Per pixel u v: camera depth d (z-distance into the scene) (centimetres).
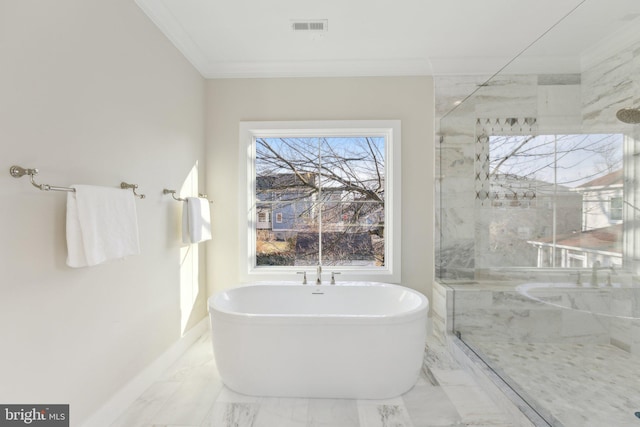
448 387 183
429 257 265
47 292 119
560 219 214
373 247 284
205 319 266
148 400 170
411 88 264
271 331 171
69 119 128
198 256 255
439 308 250
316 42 231
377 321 168
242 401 170
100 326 146
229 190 269
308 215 285
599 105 205
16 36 105
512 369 183
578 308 210
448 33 220
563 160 215
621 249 199
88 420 138
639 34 188
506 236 231
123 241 145
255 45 235
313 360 171
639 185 194
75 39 130
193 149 246
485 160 240
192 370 203
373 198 283
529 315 221
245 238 269
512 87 229
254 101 268
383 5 189
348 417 156
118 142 158
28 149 110
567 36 206
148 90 185
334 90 266
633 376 175
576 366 186
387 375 170
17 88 106
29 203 111
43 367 117
